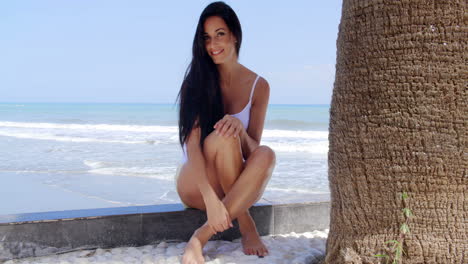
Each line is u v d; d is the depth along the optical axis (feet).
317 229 11.05
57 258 8.54
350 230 6.75
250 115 9.45
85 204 18.04
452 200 6.09
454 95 5.90
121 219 9.31
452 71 5.87
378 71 6.19
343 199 6.81
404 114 6.04
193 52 8.75
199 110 8.33
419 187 6.12
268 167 8.11
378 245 6.45
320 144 48.47
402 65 6.00
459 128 5.93
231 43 8.81
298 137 60.34
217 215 7.84
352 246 6.70
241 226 9.02
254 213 10.31
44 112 156.76
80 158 33.99
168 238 9.66
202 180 8.00
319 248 9.24
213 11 8.50
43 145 45.16
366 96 6.32
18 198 19.27
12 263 8.22
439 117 5.94
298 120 103.14
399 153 6.13
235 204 8.00
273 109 154.51
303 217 10.86
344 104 6.63
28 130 71.46
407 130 6.05
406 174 6.14
